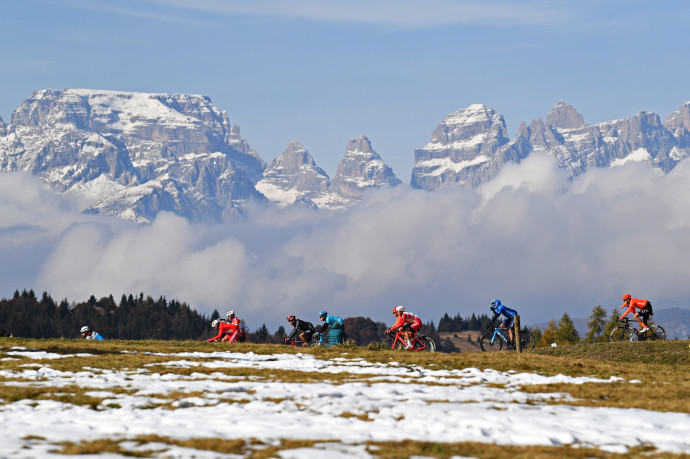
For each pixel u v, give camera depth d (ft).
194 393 203.31
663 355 360.48
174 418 166.61
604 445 143.84
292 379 240.32
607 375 257.75
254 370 261.65
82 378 230.68
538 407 187.42
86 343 355.77
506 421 165.37
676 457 134.41
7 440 139.33
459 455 134.31
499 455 134.41
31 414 168.04
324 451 134.00
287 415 171.63
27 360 272.10
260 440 143.64
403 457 131.44
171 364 273.75
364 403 188.03
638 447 143.54
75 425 156.56
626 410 183.93
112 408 180.75
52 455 127.65
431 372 262.06
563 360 301.02
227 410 178.09
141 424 157.69
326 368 273.54
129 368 259.60
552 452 137.39
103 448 133.69
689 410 187.52
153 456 129.08
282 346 368.27
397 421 166.40
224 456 129.80
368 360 302.04
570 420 167.73
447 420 165.99
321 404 187.21
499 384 230.48
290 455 130.72
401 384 227.81
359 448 137.49
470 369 269.44
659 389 221.46
